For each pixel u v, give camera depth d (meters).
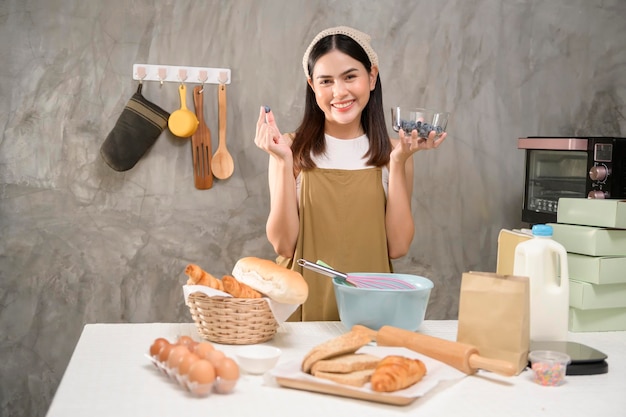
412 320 1.63
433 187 3.31
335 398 1.26
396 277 1.79
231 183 3.12
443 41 3.27
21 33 2.94
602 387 1.35
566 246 1.81
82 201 3.02
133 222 3.06
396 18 3.22
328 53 2.20
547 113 3.40
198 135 3.06
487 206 3.37
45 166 2.98
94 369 1.40
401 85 3.24
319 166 2.33
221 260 3.13
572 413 1.21
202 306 1.57
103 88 3.00
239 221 3.13
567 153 2.83
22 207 2.98
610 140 2.69
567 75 3.42
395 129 2.05
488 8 3.31
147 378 1.35
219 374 1.26
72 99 2.99
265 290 1.59
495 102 3.34
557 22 3.39
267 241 3.15
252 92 3.11
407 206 2.25
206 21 3.06
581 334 1.76
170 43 3.03
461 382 1.36
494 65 3.33
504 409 1.22
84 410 1.18
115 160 2.97
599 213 1.75
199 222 3.10
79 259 3.03
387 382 1.21
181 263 3.10
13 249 2.98
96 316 3.05
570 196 2.82
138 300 3.08
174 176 3.08
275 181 2.33
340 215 2.28
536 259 1.56
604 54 3.45
